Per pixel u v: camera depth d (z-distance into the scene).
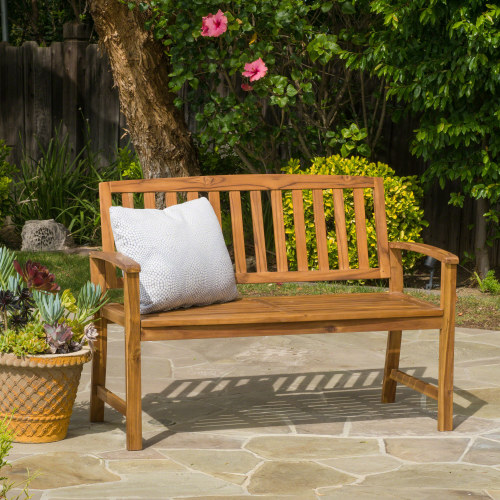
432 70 6.59
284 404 4.02
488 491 2.87
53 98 10.13
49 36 13.05
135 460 3.18
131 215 3.48
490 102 6.52
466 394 4.18
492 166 6.64
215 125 7.23
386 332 5.71
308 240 7.02
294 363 4.84
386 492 2.86
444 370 3.57
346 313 3.41
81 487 2.88
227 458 3.22
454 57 6.40
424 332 5.72
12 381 3.31
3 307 3.31
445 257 3.54
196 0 6.75
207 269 3.57
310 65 7.91
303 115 7.90
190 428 3.62
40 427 3.35
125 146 9.97
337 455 3.27
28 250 8.45
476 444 3.41
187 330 3.27
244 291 6.88
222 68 7.46
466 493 2.85
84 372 4.53
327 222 7.15
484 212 7.27
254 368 4.71
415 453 3.29
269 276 3.93
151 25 7.05
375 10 6.60
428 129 6.78
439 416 3.60
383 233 4.07
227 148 8.70
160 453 3.27
